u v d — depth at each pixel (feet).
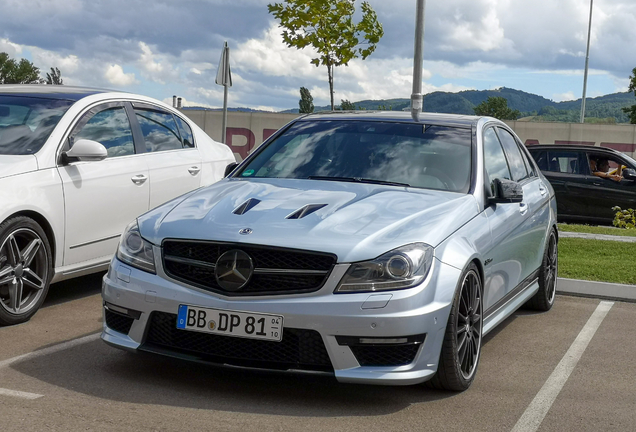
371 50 46.39
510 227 17.62
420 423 12.72
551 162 50.47
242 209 14.51
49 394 13.07
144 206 22.11
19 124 20.06
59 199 19.29
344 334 12.70
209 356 13.37
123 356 15.75
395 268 12.96
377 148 17.72
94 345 16.52
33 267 18.81
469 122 18.92
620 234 39.65
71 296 21.59
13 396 12.84
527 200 19.93
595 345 18.95
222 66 45.11
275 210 14.37
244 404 13.14
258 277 13.11
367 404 13.55
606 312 22.99
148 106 23.63
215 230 13.61
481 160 17.46
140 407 12.66
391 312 12.75
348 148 17.88
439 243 13.84
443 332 13.46
